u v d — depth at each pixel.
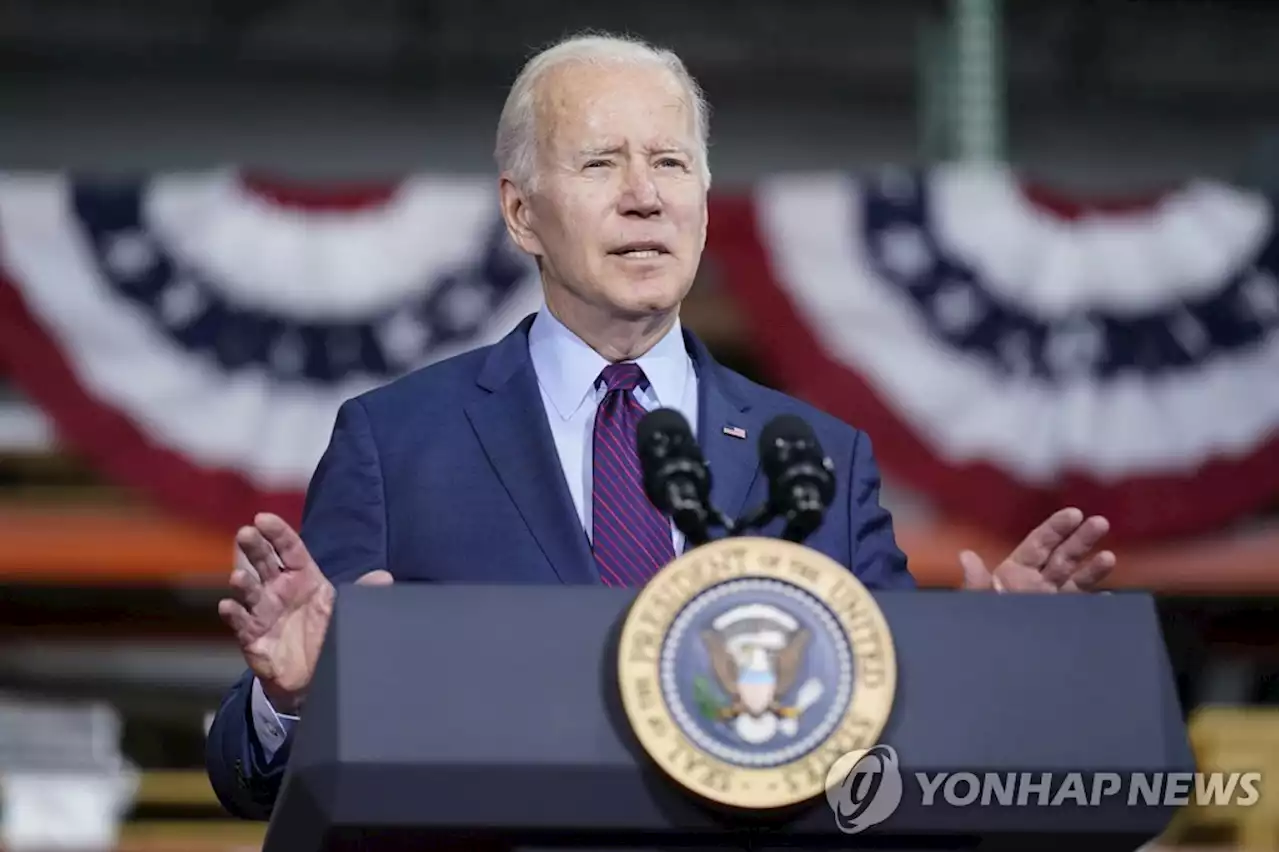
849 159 35.62
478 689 7.05
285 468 22.80
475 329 22.91
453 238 23.06
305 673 8.19
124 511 23.06
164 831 23.64
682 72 10.20
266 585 8.20
